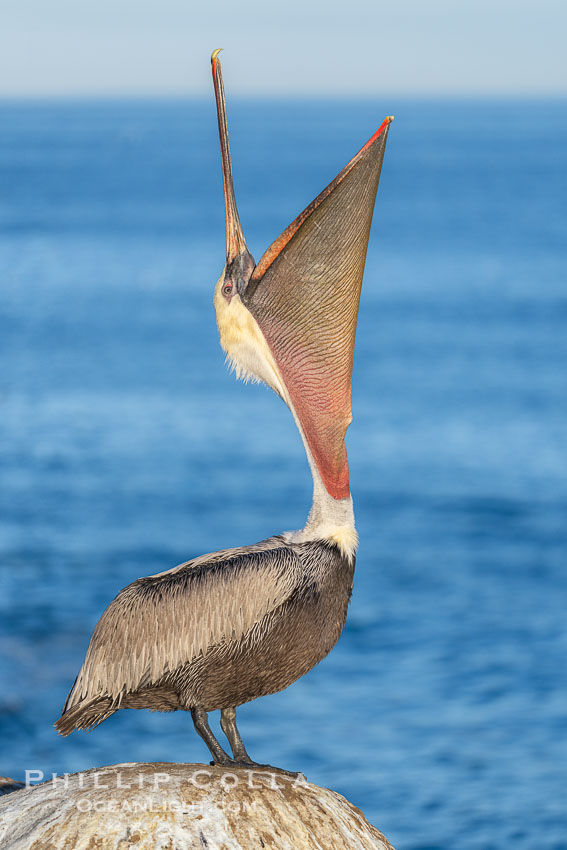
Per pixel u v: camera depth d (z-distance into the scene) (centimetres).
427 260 11850
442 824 1942
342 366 695
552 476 4544
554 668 2689
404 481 4497
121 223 15900
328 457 701
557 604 3184
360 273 686
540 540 3791
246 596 667
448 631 2955
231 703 694
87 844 600
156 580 689
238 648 668
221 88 705
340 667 2667
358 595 3281
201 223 15600
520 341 7525
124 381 6400
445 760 2166
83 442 5053
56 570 3359
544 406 5741
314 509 708
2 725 2253
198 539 3784
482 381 6341
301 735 2256
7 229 15362
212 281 10569
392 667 2683
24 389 6169
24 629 2802
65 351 7312
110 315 8781
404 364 6844
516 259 11806
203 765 676
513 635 2919
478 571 3497
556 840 1906
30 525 3859
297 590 675
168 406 5794
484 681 2597
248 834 612
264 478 4525
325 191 674
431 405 5791
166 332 8050
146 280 10688
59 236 14450
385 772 2120
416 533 3897
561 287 9888
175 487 4378
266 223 15012
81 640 2752
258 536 3862
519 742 2267
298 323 693
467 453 4891
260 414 5634
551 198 19875
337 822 646
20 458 4759
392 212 17262
